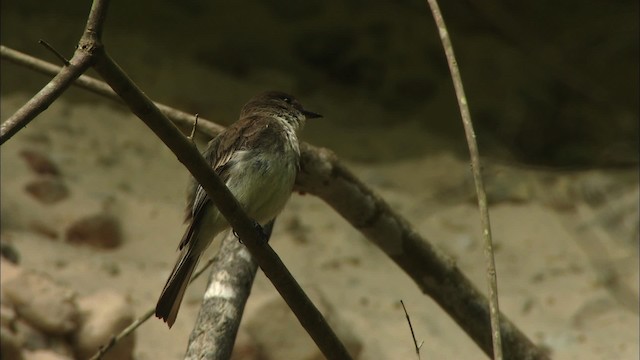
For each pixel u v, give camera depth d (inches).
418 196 549.6
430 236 506.6
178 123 290.0
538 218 529.3
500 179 560.1
